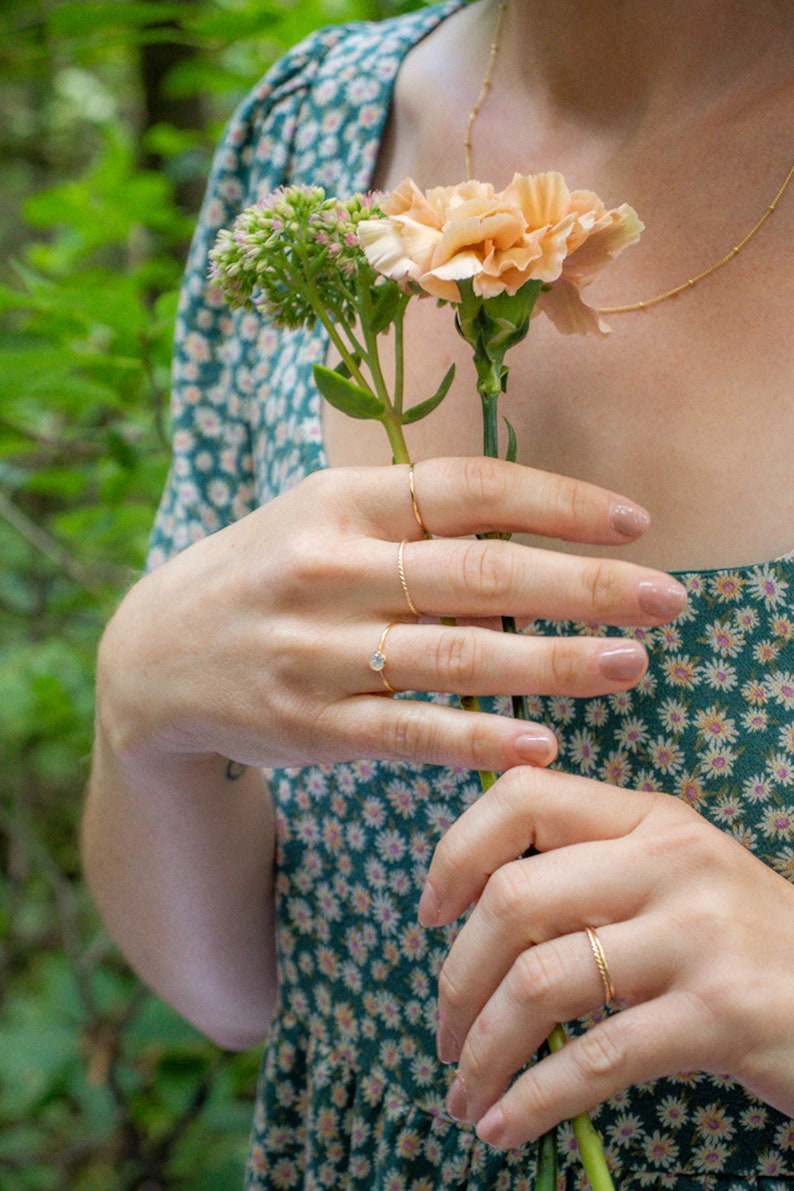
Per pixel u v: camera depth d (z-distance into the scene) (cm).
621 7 45
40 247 100
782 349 42
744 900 37
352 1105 50
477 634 38
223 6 88
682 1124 43
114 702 46
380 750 39
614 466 43
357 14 83
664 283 44
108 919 56
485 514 38
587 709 43
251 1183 54
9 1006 141
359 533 40
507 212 36
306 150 55
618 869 37
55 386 67
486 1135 38
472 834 39
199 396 57
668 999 37
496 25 50
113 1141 114
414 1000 47
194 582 43
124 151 88
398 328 40
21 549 117
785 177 43
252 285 40
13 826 127
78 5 79
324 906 50
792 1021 36
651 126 45
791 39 43
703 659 42
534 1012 37
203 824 50
